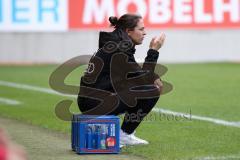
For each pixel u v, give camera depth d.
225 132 26.92
